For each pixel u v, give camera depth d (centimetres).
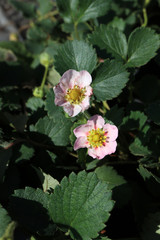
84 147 39
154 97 51
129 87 46
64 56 41
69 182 37
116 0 55
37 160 42
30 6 60
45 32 56
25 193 38
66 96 38
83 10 47
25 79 50
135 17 53
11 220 36
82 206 37
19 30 73
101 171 41
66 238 38
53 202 37
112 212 42
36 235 37
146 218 40
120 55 44
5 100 47
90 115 42
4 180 40
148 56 42
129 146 42
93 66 40
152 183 41
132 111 42
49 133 42
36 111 44
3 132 41
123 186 41
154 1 57
